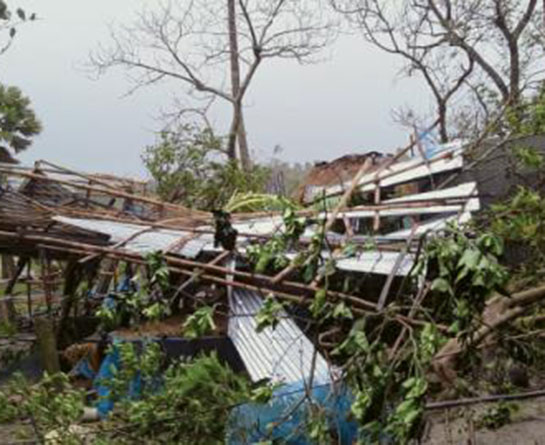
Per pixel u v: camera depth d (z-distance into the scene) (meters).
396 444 4.18
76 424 5.98
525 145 9.17
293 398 5.84
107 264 11.95
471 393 6.17
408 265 6.48
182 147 16.08
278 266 5.54
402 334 4.38
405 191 10.18
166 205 12.05
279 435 5.32
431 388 6.00
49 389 6.32
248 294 7.98
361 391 4.21
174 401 5.38
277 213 9.34
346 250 5.93
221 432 5.27
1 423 6.21
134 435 5.45
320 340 5.27
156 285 6.30
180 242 8.95
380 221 8.22
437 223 7.09
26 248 10.68
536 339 6.65
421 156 8.71
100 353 9.86
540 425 7.17
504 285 4.57
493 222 6.41
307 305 6.08
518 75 17.64
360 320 4.42
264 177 16.69
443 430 7.02
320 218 6.41
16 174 11.54
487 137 9.02
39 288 14.40
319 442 4.89
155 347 6.37
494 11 17.75
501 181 8.93
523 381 7.39
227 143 18.34
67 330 11.11
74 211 10.88
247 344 7.67
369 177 9.53
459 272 3.98
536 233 6.70
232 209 10.50
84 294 10.67
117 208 13.05
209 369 5.39
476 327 4.71
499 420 7.11
